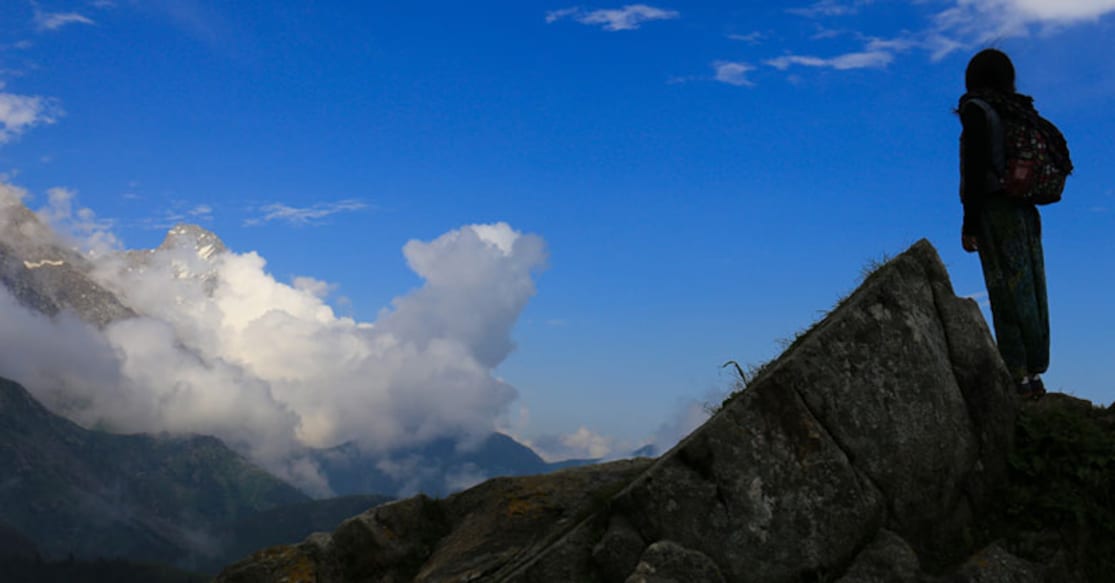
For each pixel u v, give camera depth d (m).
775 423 7.55
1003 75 8.83
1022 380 8.59
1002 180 8.42
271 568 9.88
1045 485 7.80
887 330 7.93
